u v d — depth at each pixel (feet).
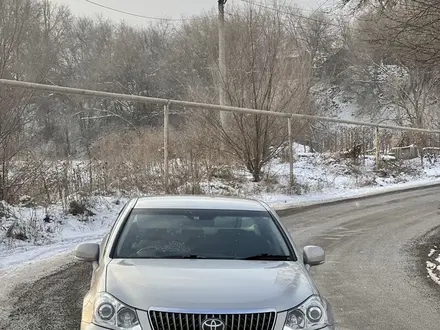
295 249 17.34
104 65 204.03
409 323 20.98
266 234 17.56
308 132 95.40
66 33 202.69
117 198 49.90
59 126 128.06
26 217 39.06
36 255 32.07
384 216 52.31
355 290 25.84
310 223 47.60
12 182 42.80
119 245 16.35
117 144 64.59
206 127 69.15
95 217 43.68
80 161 55.77
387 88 201.77
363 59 201.16
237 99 69.56
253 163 70.38
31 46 50.47
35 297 23.22
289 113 68.23
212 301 12.82
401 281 27.66
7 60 44.11
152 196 20.38
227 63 73.97
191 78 170.40
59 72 192.34
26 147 45.03
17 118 42.39
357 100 216.33
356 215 52.85
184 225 17.54
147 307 12.67
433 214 53.78
